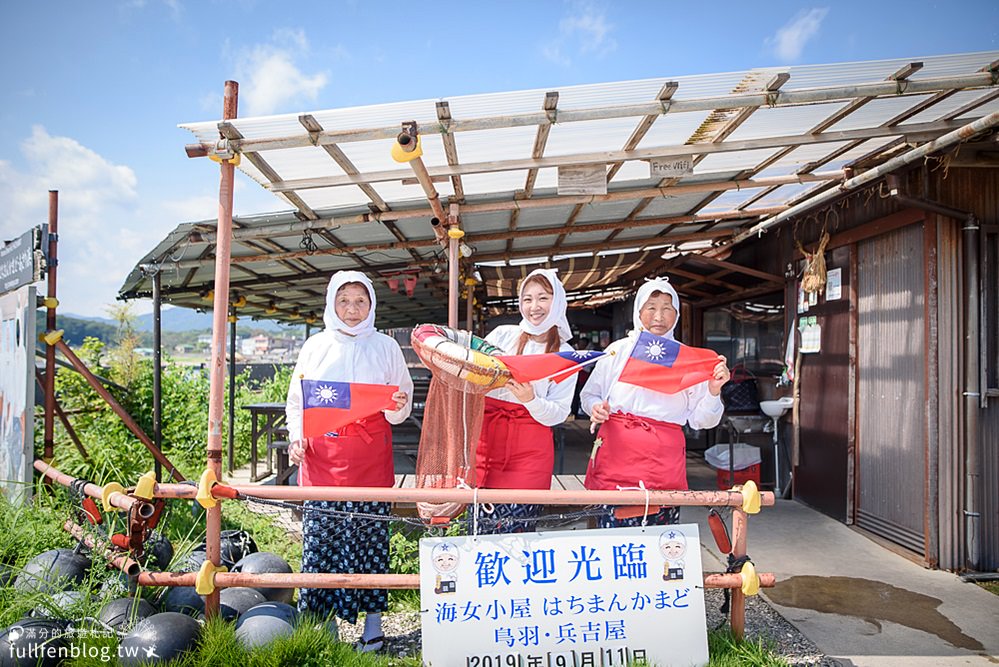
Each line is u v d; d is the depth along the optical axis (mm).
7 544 4027
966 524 4328
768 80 2930
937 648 3324
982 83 2965
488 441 3352
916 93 3012
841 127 3572
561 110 3061
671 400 3312
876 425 5055
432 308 11148
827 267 5750
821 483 5824
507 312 13305
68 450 6090
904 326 4715
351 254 5871
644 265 7875
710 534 5156
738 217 5457
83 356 7910
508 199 4535
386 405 3398
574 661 2842
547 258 7098
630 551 2920
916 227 4586
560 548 2902
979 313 4324
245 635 2926
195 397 9031
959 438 4340
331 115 2953
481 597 2857
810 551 4766
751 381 7332
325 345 3504
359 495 2959
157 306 5484
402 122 2996
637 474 3248
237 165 3162
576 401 13047
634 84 2879
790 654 3248
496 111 3037
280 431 6965
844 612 3742
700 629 2900
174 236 4727
